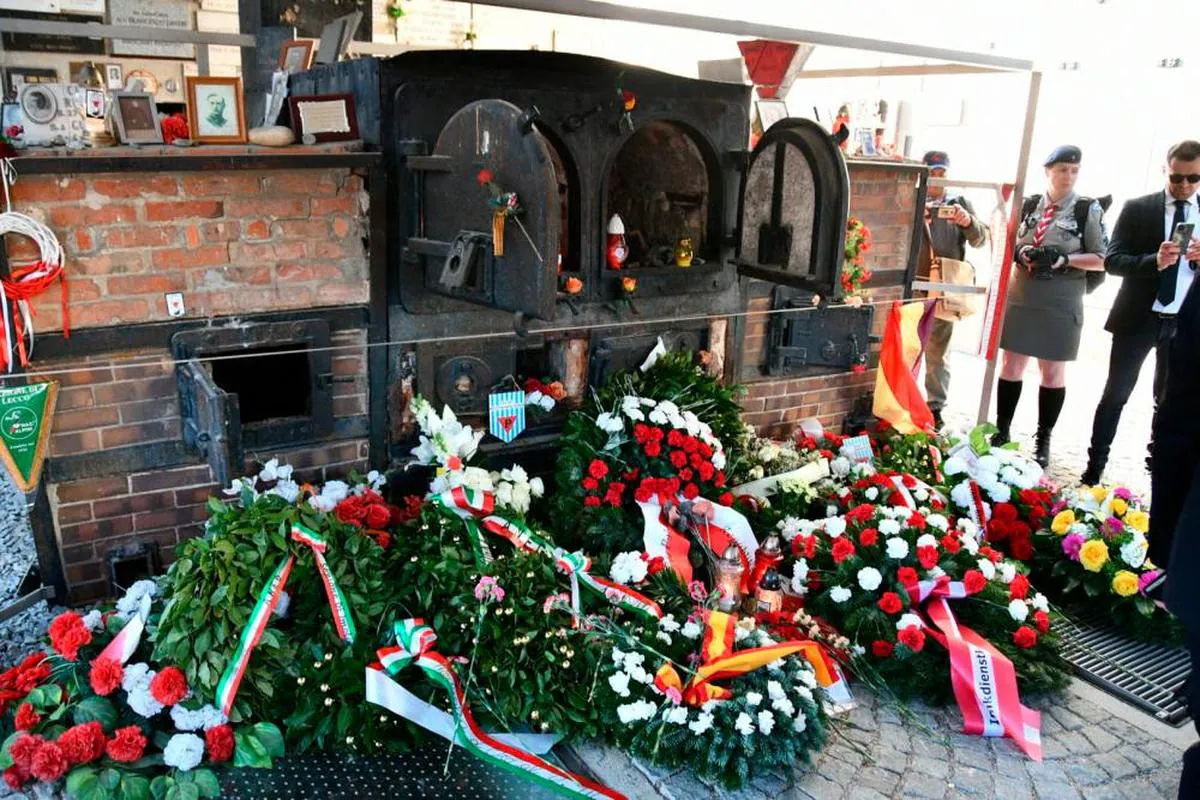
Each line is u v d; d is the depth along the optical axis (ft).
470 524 9.83
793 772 8.39
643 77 11.69
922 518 10.91
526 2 10.28
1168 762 9.02
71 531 9.72
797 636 10.07
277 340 10.21
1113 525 11.88
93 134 9.45
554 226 8.74
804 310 14.39
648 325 12.82
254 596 8.40
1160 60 23.50
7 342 8.78
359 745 8.35
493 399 11.57
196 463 10.19
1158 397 15.21
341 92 10.82
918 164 15.16
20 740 7.64
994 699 9.37
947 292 16.28
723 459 11.75
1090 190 25.76
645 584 10.35
